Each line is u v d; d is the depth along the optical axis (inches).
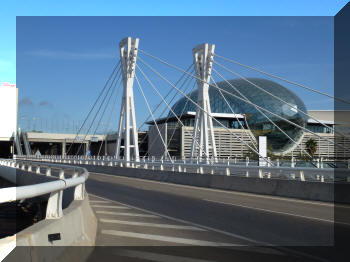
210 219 471.8
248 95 3656.5
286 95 3634.4
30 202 871.1
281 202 653.9
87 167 1959.9
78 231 299.0
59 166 790.5
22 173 1206.3
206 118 1843.0
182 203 633.6
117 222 446.3
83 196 421.7
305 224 438.6
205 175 1012.5
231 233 386.3
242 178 885.8
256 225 431.8
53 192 262.1
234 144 3157.0
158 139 3356.3
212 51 1881.2
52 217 262.4
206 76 1884.8
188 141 3127.5
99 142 4439.0
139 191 852.6
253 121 3472.0
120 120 1969.7
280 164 1330.0
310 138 3250.5
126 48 1956.2
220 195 771.4
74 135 4089.6
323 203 644.1
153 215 502.6
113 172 1626.5
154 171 1282.0
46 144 4894.2
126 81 1948.8
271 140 3425.2
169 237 366.0
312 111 3757.4
